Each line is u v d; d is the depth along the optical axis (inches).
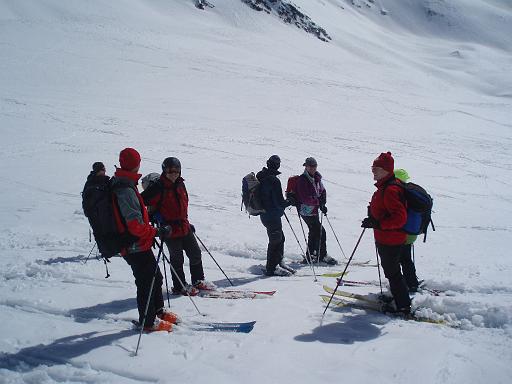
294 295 224.1
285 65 2217.0
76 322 186.1
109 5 2938.0
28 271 250.1
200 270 231.3
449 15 7017.7
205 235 355.6
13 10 2453.2
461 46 5718.5
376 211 187.5
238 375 140.1
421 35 6702.8
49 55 1640.0
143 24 2684.5
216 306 206.4
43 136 784.3
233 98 1395.2
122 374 143.8
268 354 153.4
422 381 134.6
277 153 788.6
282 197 265.3
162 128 933.2
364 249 347.6
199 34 2672.2
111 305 203.9
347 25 5246.1
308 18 4190.5
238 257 309.0
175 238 220.2
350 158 799.1
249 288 238.7
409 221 184.7
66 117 950.4
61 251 294.8
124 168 168.7
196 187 543.5
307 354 153.5
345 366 144.6
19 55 1584.6
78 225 366.9
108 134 839.7
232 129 990.4
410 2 7263.8
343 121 1264.8
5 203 432.5
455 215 500.7
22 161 624.4
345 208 497.4
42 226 361.7
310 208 300.8
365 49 4005.9
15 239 320.2
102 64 1614.2
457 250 344.5
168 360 150.4
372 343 161.8
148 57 1814.7
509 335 162.9
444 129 1293.1
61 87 1296.8
